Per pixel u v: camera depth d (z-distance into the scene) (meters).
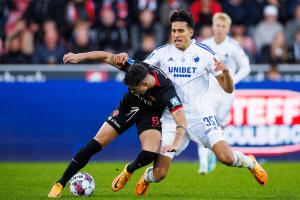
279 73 50.81
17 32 53.12
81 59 25.77
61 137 44.25
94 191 28.78
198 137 27.53
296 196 27.58
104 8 55.31
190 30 27.11
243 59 36.00
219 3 56.97
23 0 56.81
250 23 57.03
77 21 54.34
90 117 44.22
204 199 26.36
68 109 44.22
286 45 55.34
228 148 26.69
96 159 44.00
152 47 51.66
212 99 35.59
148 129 25.95
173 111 25.03
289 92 43.38
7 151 44.12
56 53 52.47
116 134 26.17
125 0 56.59
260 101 43.34
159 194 28.12
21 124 44.16
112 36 54.16
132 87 24.56
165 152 24.45
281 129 43.44
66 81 44.25
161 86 25.16
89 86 44.25
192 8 55.28
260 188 30.50
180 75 27.36
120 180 26.56
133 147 44.06
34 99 44.16
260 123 43.38
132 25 55.56
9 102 44.06
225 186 31.33
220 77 26.75
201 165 36.50
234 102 43.28
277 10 57.62
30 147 44.16
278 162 43.25
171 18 27.09
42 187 30.55
